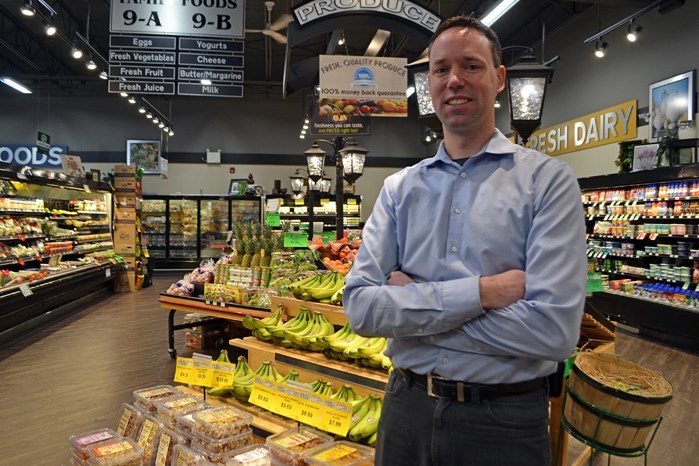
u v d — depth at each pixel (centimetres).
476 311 110
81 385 408
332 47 621
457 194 125
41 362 472
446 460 116
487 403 112
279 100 1617
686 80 690
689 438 317
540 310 105
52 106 1531
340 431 197
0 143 1518
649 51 761
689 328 532
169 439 221
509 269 116
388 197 139
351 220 1351
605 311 652
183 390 282
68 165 916
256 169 1616
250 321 307
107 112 1552
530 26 1066
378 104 425
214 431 212
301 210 1334
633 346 548
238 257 477
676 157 575
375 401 231
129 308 759
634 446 195
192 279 493
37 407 361
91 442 217
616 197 681
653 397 187
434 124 325
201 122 1598
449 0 980
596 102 884
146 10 651
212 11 659
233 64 703
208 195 1387
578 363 214
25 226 679
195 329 529
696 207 558
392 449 125
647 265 666
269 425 241
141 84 691
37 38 1199
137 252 984
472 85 124
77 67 1440
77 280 731
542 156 123
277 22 763
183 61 696
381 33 536
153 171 1566
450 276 121
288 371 282
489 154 124
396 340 128
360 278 129
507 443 112
